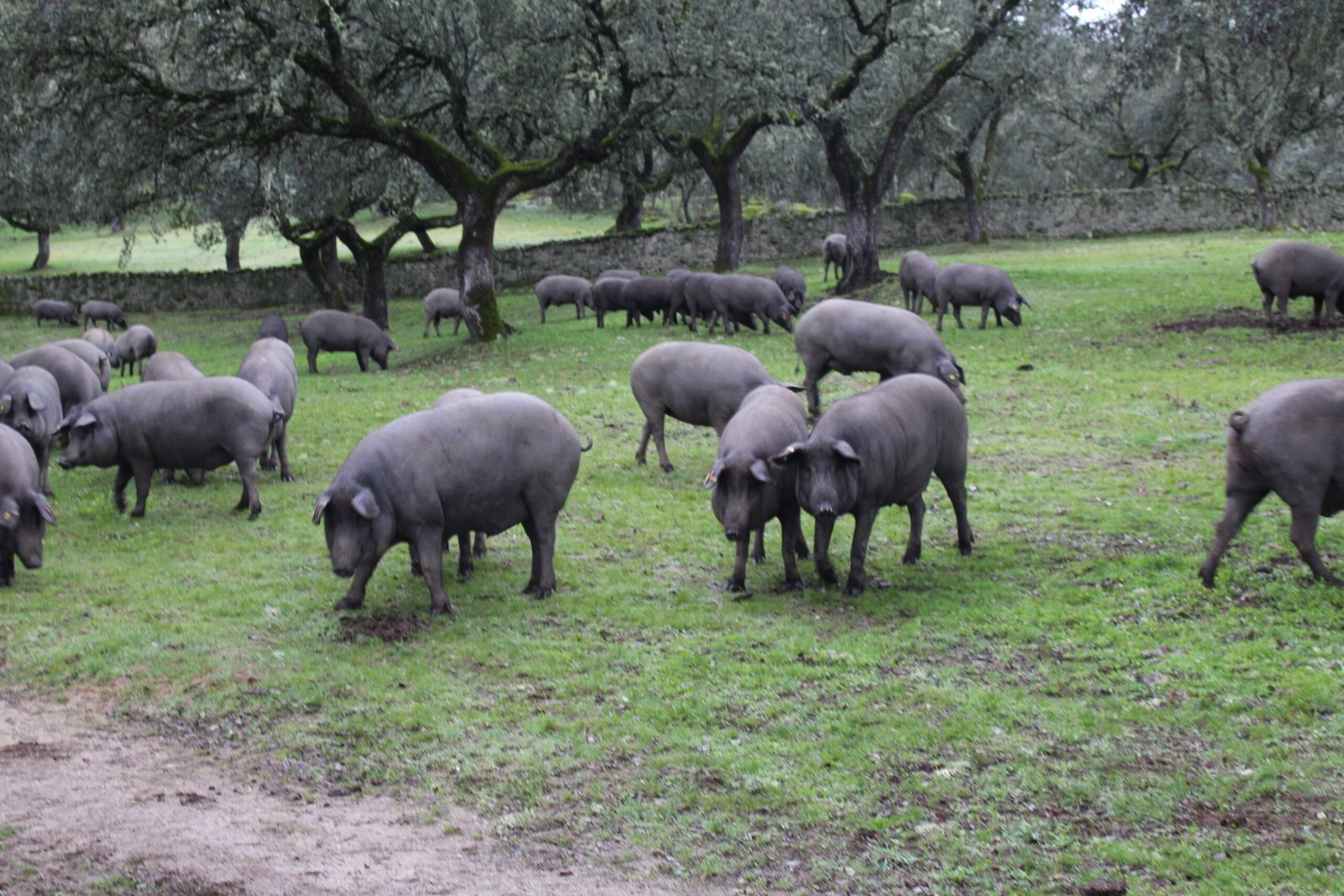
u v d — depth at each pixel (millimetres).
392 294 46188
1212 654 8250
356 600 10203
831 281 38688
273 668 9086
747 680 8359
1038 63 35562
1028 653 8578
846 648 8844
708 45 26125
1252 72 38312
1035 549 11172
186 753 7926
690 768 7199
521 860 6352
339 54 24625
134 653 9484
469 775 7312
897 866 6012
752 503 9969
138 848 6613
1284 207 46969
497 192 27922
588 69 27156
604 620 9820
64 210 30547
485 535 11828
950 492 10961
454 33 26844
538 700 8297
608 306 30422
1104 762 6848
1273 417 9219
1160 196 49406
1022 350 22844
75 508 14180
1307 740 6926
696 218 61656
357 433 18188
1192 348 21656
